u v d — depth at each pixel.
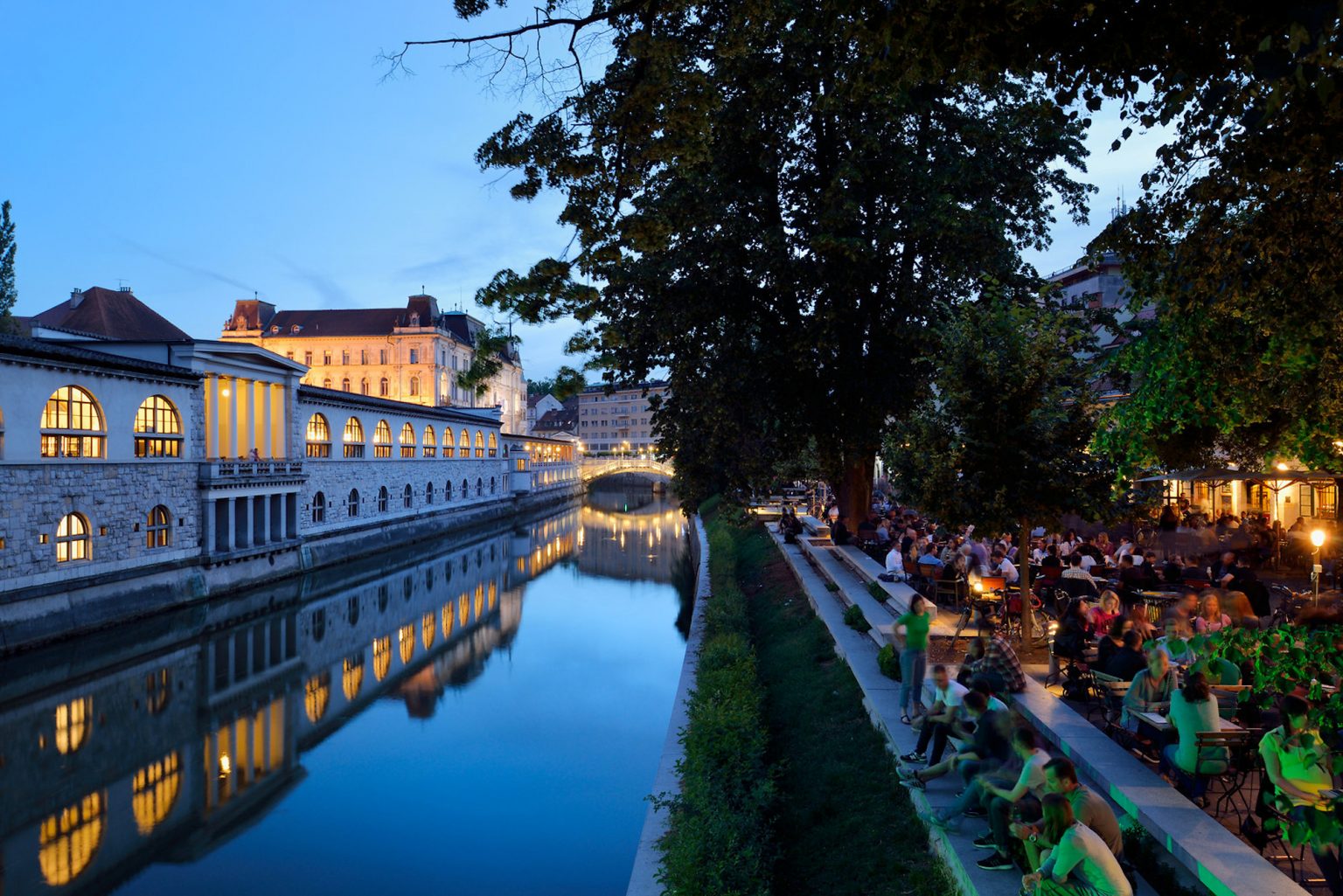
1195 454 13.90
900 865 8.59
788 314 23.38
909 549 21.58
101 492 28.97
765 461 24.52
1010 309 13.30
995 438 12.77
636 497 125.44
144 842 14.55
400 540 57.09
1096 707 10.41
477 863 13.62
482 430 81.06
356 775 17.61
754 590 29.38
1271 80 5.02
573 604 37.34
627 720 21.22
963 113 21.88
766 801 10.62
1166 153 7.63
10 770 17.75
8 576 24.95
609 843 14.52
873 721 12.46
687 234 21.72
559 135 8.50
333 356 99.56
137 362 30.94
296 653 28.02
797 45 18.23
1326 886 6.61
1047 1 5.77
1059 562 17.31
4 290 43.91
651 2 7.93
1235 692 8.94
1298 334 7.40
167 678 24.61
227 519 36.81
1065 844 5.93
